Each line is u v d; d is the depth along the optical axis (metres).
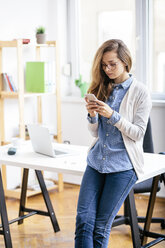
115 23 4.58
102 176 2.39
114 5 4.56
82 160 2.89
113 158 2.35
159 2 4.29
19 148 3.33
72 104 4.75
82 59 4.90
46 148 3.02
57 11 4.75
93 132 2.49
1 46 4.04
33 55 4.59
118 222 3.32
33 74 4.37
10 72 4.35
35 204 4.18
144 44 4.40
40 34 4.26
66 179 4.89
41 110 4.71
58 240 3.32
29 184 4.65
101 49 2.37
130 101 2.38
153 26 4.36
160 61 4.37
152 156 2.99
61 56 4.85
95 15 4.71
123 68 2.39
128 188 2.32
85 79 4.91
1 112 4.26
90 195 2.32
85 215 2.26
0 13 4.19
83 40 4.86
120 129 2.30
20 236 3.40
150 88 4.47
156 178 2.92
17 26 4.38
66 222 3.68
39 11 4.61
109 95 2.46
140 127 2.33
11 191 4.29
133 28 4.47
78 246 2.22
